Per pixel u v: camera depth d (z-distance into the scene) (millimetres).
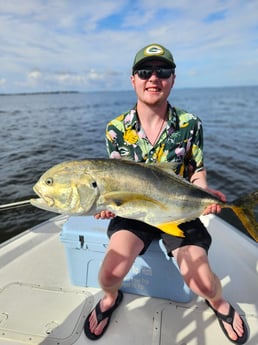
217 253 1344
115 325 980
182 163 1160
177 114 1150
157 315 1021
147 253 1038
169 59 1021
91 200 832
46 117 11555
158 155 1133
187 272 928
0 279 1204
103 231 1079
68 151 5309
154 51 1023
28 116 11953
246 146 5328
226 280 1185
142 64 1027
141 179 856
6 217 2732
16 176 3779
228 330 927
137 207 861
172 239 997
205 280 903
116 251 944
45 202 851
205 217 1629
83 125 8961
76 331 961
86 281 1154
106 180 832
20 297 1108
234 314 951
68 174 828
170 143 1127
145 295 1109
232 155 4691
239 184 3523
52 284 1182
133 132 1144
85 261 1118
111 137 1172
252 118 9828
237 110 13578
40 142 6055
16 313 1032
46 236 1514
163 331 958
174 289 1064
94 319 958
